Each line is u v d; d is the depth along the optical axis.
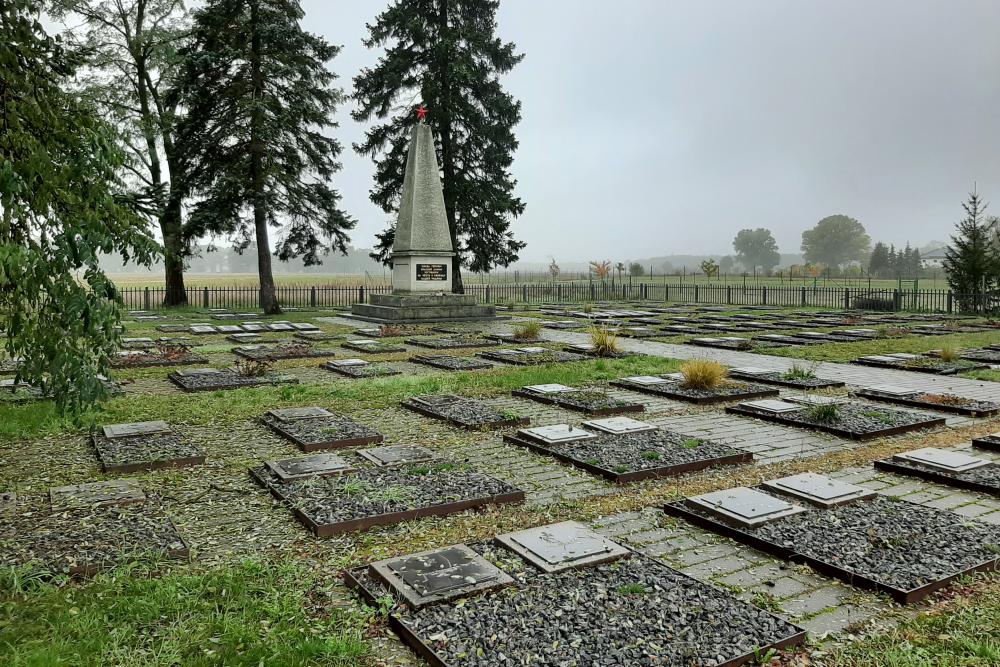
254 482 6.32
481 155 33.34
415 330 21.06
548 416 9.34
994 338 19.84
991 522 5.32
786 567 4.50
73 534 4.79
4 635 3.46
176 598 3.89
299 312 30.62
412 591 3.88
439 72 32.22
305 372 13.34
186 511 5.52
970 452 7.50
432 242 25.48
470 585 3.95
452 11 32.97
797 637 3.48
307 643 3.43
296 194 29.14
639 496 5.98
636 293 49.03
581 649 3.29
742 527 5.04
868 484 6.36
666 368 13.60
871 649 3.49
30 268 4.54
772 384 11.95
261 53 27.45
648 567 4.29
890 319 27.16
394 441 7.92
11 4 5.10
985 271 30.70
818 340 19.19
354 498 5.60
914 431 8.52
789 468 6.87
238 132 26.86
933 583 4.10
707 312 31.53
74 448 7.41
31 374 5.29
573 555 4.40
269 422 8.57
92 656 3.28
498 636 3.41
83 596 3.89
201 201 27.83
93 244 4.90
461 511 5.54
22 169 4.75
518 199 33.44
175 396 10.44
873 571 4.27
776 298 43.72
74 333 4.97
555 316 28.95
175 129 28.09
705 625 3.55
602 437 7.88
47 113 5.04
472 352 16.36
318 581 4.25
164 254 5.48
